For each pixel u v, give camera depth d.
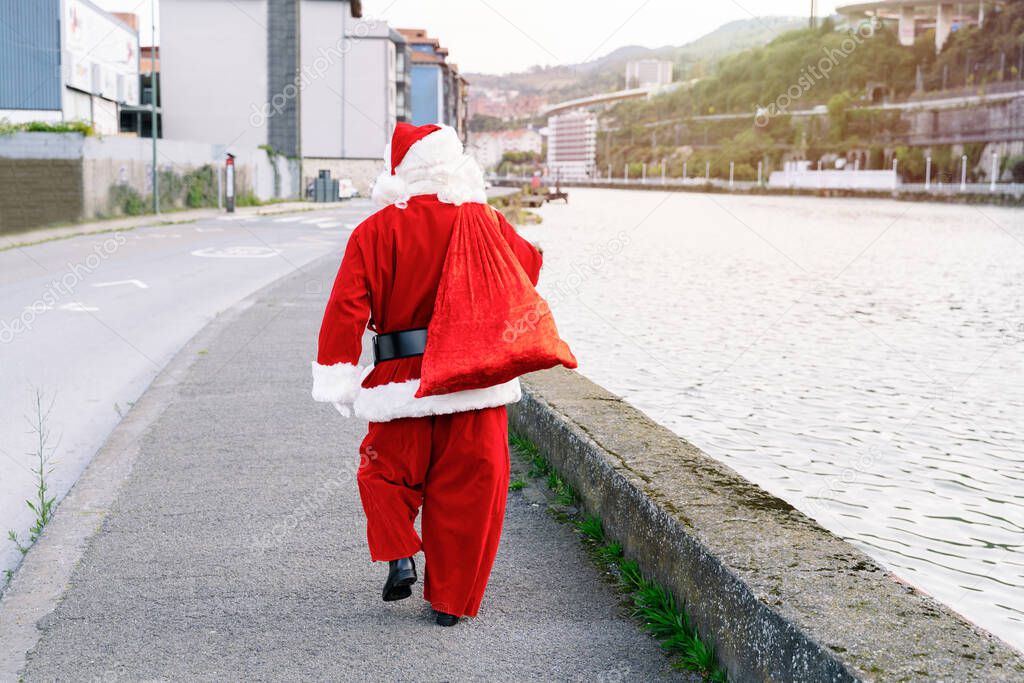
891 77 118.56
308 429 5.70
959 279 23.47
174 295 12.57
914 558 4.93
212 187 40.97
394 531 3.08
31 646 2.89
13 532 4.02
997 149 94.50
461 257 3.01
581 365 10.78
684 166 147.38
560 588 3.35
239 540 3.83
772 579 2.59
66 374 7.55
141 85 58.00
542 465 4.77
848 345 12.86
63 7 37.16
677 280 21.66
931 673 2.08
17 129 28.45
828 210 71.06
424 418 3.06
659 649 2.87
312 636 2.97
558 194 76.94
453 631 3.01
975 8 107.88
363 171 62.88
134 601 3.23
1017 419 8.35
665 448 3.98
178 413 6.10
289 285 13.53
